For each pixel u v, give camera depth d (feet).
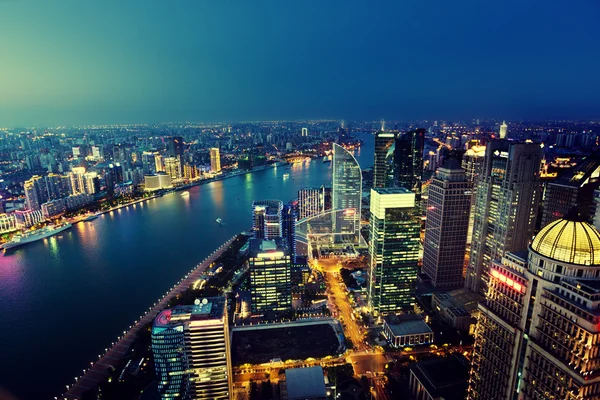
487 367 625.82
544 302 508.12
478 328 645.51
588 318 444.96
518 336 553.23
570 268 485.97
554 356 488.02
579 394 454.81
